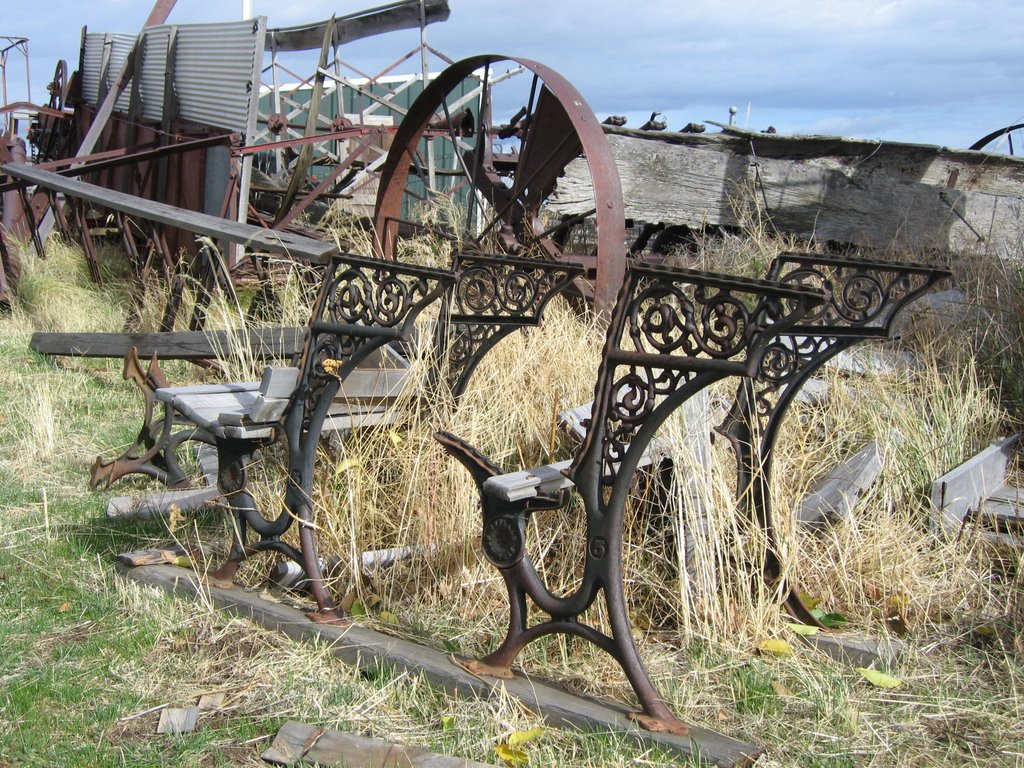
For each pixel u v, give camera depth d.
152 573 4.05
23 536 4.50
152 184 10.76
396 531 4.17
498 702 3.15
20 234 10.49
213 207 9.55
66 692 3.21
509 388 4.68
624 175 9.53
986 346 6.26
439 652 3.45
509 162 9.26
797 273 3.83
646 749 2.93
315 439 3.75
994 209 9.05
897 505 4.65
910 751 3.04
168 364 7.64
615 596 3.07
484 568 3.95
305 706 3.17
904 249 8.82
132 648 3.52
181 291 7.46
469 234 7.74
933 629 3.88
